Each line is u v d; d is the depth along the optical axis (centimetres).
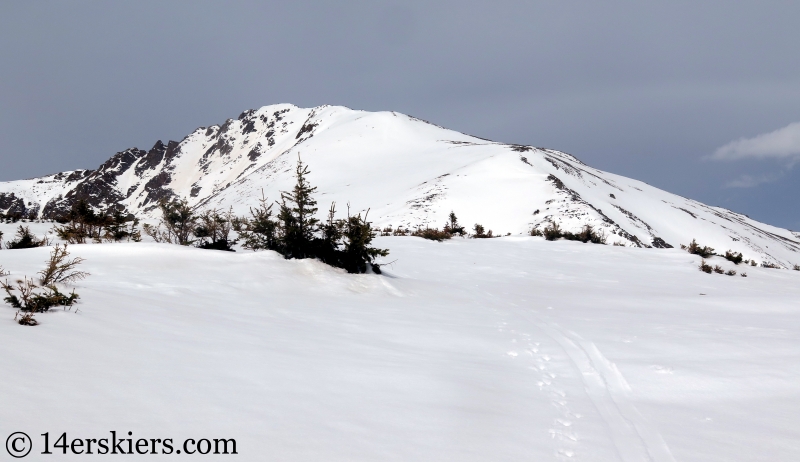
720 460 339
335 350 572
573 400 462
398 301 1048
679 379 528
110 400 324
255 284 1022
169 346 490
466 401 432
